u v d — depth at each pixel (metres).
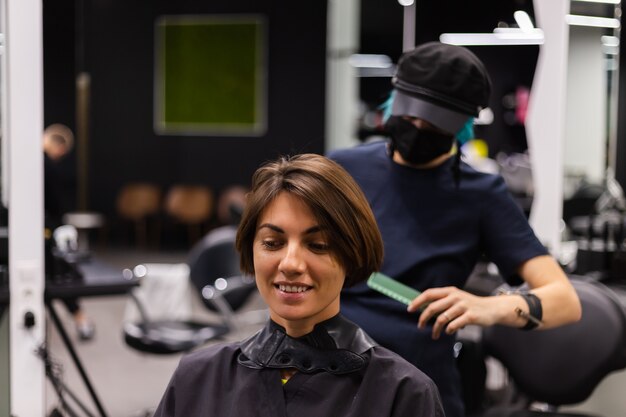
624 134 3.54
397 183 1.99
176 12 10.58
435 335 1.76
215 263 4.64
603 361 2.54
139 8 10.66
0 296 2.87
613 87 3.43
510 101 6.46
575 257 3.40
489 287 3.08
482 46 4.00
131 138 10.87
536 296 1.86
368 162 2.03
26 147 2.85
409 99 1.90
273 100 10.38
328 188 1.27
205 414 1.32
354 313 1.93
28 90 2.84
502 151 6.50
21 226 2.87
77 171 10.43
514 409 2.67
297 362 1.30
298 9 10.19
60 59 10.39
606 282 3.28
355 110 9.38
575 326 2.58
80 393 4.78
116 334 6.19
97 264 3.74
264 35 10.32
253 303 7.14
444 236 1.96
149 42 10.70
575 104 3.30
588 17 3.26
